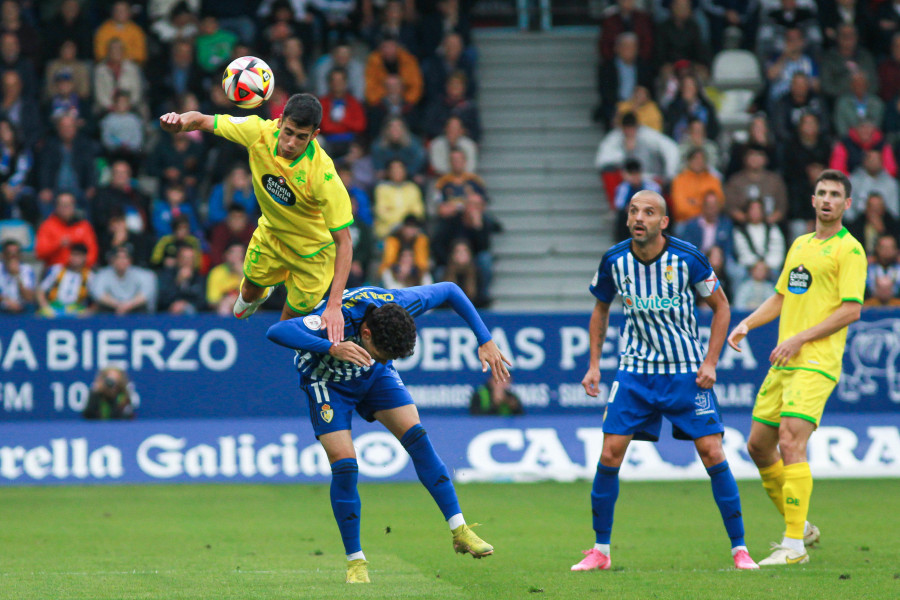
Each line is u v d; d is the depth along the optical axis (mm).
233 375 39469
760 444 22984
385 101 51219
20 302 43906
